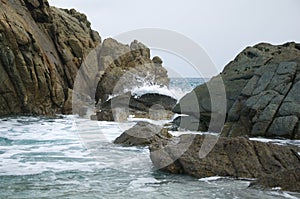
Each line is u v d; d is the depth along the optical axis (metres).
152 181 7.33
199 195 6.43
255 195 6.32
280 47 15.78
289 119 11.66
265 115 12.14
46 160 9.08
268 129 11.90
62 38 24.81
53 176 7.63
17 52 18.47
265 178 6.85
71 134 13.21
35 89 19.28
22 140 11.94
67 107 21.05
